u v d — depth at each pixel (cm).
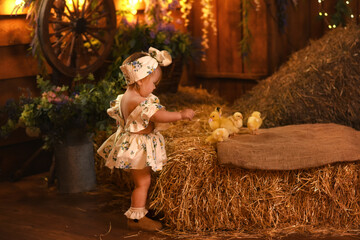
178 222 289
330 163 282
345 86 369
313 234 280
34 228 304
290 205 290
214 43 519
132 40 421
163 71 444
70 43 374
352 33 396
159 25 447
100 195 363
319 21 468
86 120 360
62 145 365
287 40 485
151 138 283
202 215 290
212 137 304
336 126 333
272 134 322
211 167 288
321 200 290
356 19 444
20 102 360
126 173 363
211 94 506
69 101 349
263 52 479
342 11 445
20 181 405
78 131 365
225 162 279
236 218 291
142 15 471
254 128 323
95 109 352
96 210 333
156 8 449
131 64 279
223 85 523
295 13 475
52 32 399
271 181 288
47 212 332
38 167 429
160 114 274
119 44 432
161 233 289
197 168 288
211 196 288
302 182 288
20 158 417
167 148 306
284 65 447
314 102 373
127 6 436
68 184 369
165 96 450
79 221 314
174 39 449
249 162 279
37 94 413
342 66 375
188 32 505
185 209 288
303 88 381
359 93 364
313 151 285
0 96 390
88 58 404
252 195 289
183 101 449
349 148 286
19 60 396
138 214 292
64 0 364
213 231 287
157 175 301
